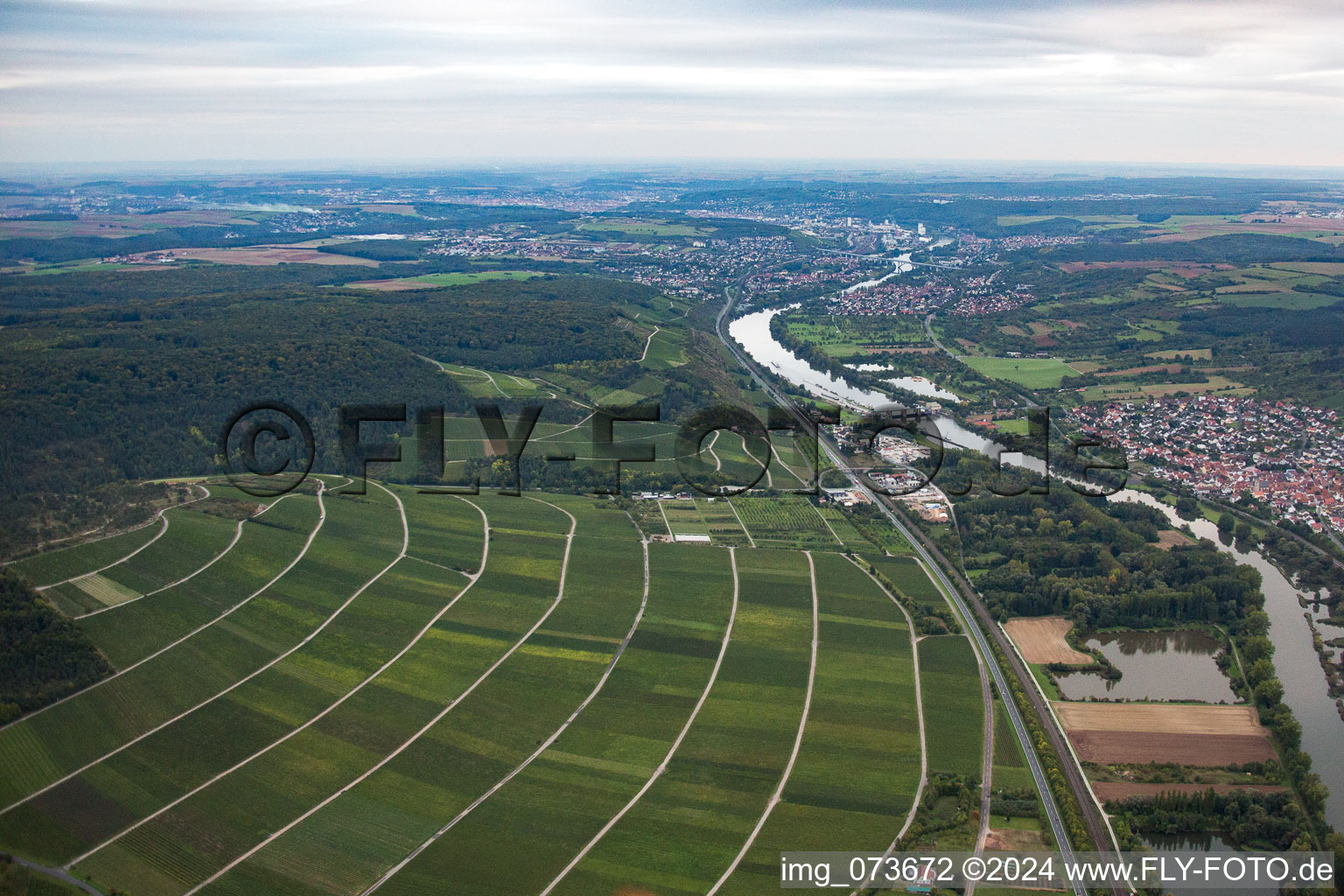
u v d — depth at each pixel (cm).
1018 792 19238
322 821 18462
